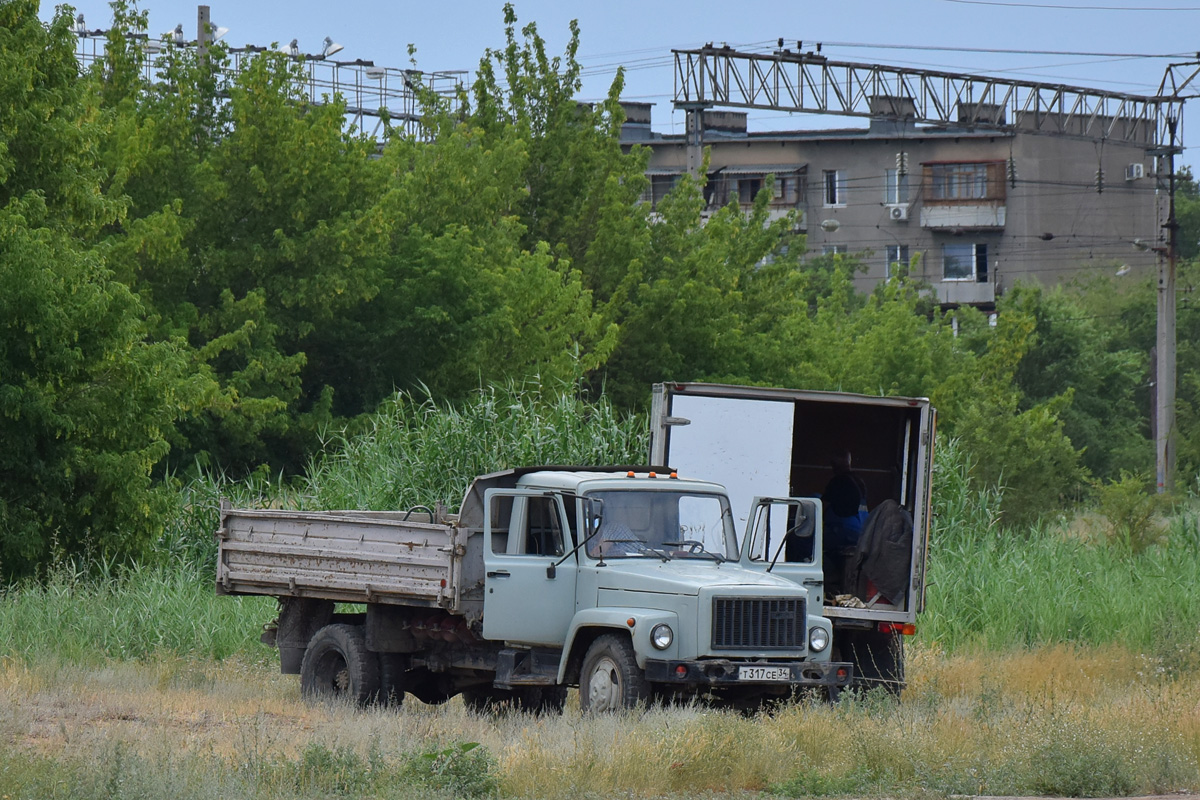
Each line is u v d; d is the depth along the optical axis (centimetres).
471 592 4919
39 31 8219
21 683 5097
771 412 5612
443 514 5175
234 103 11338
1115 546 9275
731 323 14438
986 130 17325
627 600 4572
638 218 14838
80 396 8100
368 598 5103
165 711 4688
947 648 6919
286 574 5419
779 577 4784
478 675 5259
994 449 11406
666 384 5556
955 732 4162
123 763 3116
